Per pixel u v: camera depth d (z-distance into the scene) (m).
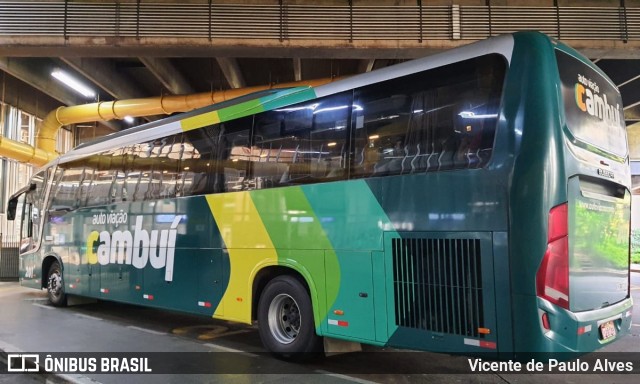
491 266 4.08
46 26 10.01
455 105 4.54
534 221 3.90
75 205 9.96
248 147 6.52
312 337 5.53
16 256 17.34
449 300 4.35
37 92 20.30
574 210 4.12
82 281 9.55
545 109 4.02
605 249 4.64
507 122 4.13
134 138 8.55
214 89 17.27
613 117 5.10
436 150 4.61
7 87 18.33
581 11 9.95
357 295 5.05
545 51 4.17
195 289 7.03
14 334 7.63
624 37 9.88
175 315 9.55
